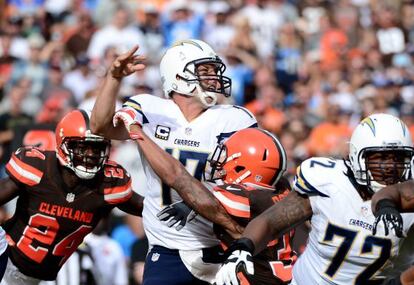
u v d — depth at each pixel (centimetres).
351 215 1672
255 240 1652
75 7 5394
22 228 2045
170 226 1900
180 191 1777
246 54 4850
